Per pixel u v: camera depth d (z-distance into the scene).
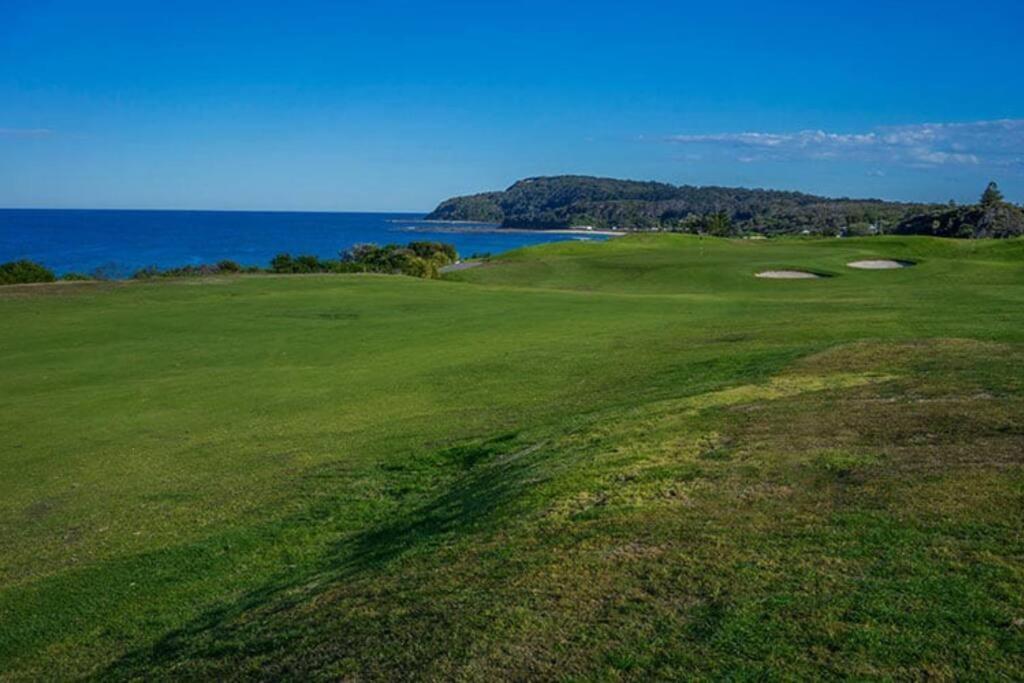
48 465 14.64
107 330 29.00
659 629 5.69
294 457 14.23
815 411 11.73
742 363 17.91
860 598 5.83
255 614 7.73
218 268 57.38
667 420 12.12
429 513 10.24
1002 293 32.78
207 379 21.41
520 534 7.97
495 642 5.78
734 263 53.06
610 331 26.33
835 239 76.12
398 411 17.22
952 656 5.05
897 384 13.35
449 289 40.66
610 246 77.31
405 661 5.78
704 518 7.68
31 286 39.91
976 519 7.05
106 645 7.97
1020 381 12.68
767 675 5.02
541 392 17.88
